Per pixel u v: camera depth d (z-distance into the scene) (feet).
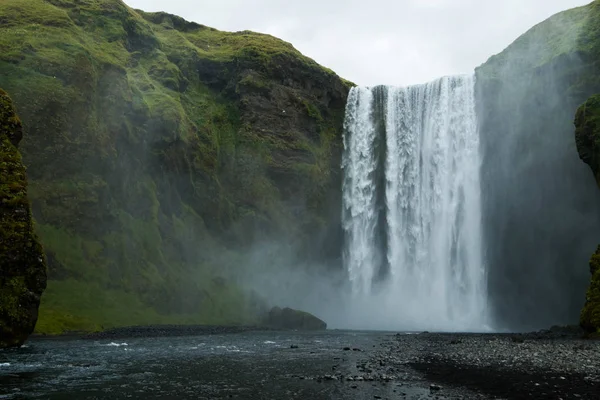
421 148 233.96
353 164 245.45
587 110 153.99
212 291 184.24
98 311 147.43
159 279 172.45
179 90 224.53
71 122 170.50
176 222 193.88
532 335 132.57
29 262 95.14
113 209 175.83
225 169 218.18
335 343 107.86
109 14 221.66
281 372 64.59
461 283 215.51
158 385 55.67
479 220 213.87
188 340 112.57
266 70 236.43
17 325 90.84
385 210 236.22
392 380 57.72
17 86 163.63
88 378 60.08
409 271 226.79
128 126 188.24
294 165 224.33
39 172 161.89
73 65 176.55
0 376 61.11
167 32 258.37
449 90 229.45
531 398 46.78
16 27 185.78
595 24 193.98
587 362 70.23
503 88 211.61
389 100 245.65
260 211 214.48
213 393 51.26
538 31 211.00
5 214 94.94
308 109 237.25
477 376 59.52
